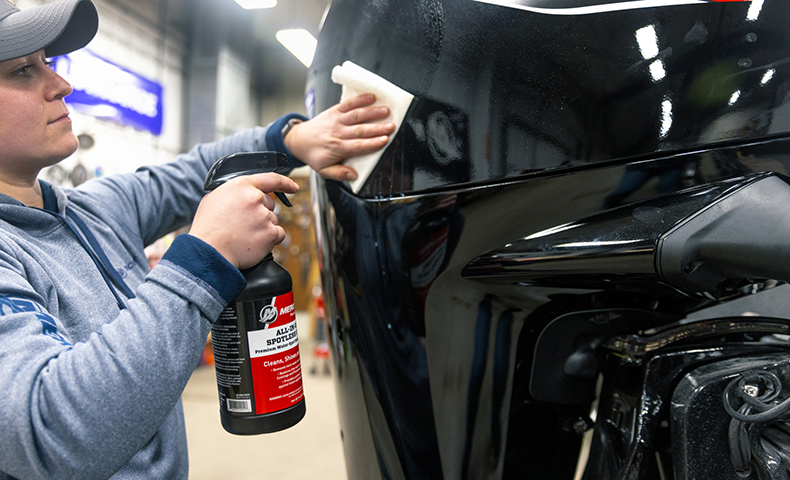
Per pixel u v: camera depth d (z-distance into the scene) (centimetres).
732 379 49
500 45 54
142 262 76
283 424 55
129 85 553
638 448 52
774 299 68
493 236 56
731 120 49
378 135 61
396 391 64
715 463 48
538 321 63
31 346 44
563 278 55
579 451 71
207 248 48
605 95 51
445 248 59
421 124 58
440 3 57
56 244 62
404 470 64
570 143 52
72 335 57
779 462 45
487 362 62
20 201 61
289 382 56
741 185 47
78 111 493
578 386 67
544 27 52
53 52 74
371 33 62
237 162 56
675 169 50
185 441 66
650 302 62
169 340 45
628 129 50
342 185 68
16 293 48
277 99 787
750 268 45
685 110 49
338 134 65
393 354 64
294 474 244
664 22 49
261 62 762
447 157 57
